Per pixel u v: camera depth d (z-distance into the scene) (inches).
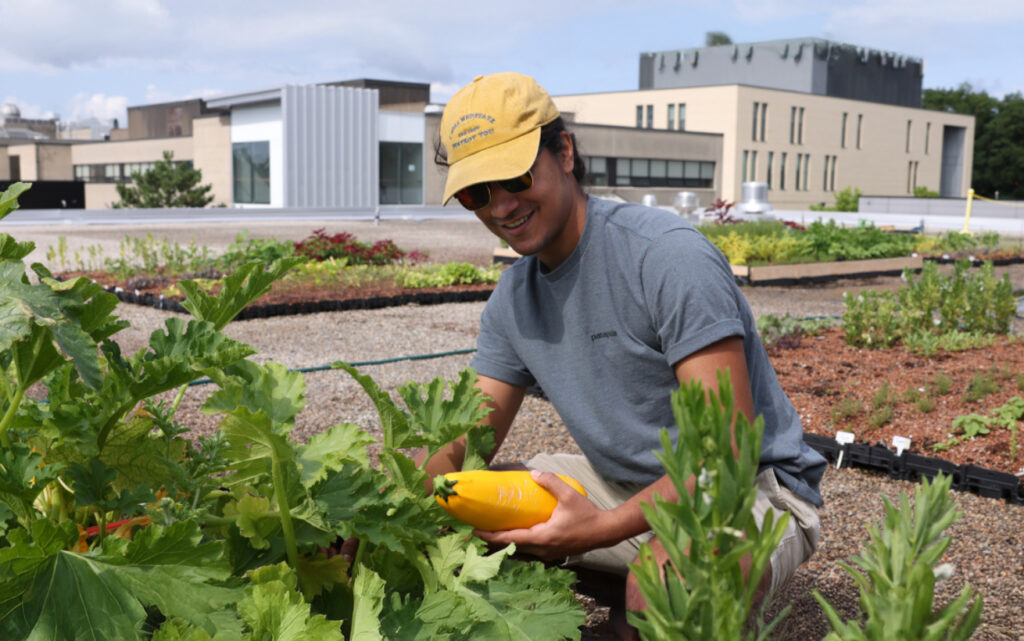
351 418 215.8
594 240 81.5
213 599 52.0
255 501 61.1
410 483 67.6
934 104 3449.8
